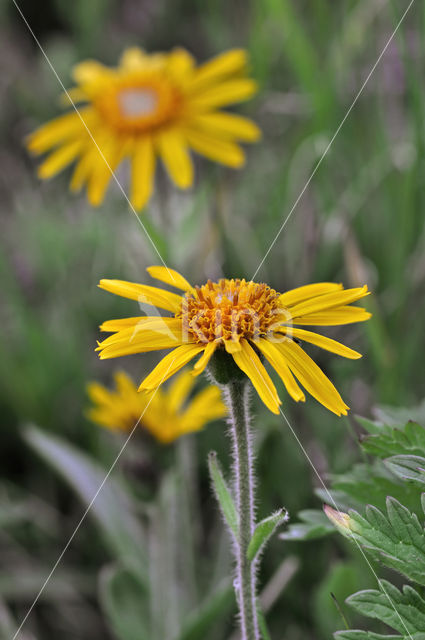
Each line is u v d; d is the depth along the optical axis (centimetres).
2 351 65
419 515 38
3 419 64
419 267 56
